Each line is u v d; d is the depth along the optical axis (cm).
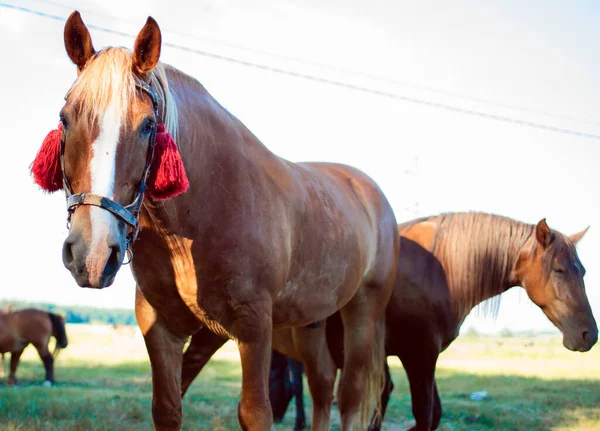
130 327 2311
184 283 268
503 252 525
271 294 283
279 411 680
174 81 275
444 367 1489
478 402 874
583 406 841
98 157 205
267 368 275
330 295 347
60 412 645
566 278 514
